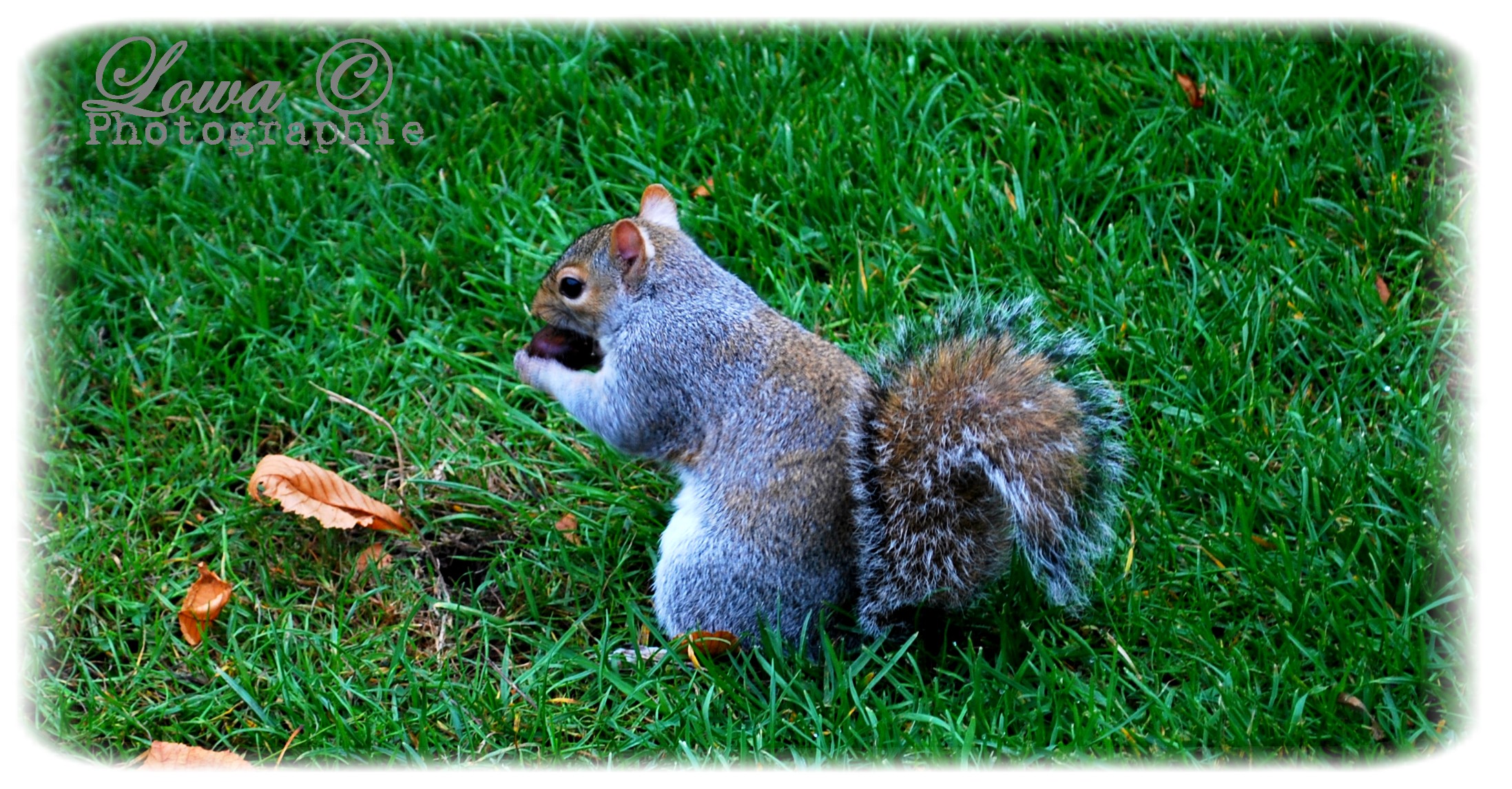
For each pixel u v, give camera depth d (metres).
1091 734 5.78
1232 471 6.98
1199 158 8.60
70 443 7.45
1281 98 8.78
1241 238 8.18
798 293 7.90
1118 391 7.43
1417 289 7.86
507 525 7.16
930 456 5.92
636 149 8.77
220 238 8.40
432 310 8.20
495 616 6.64
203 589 6.55
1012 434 5.86
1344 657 6.10
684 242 6.68
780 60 9.21
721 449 6.30
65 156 8.96
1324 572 6.50
